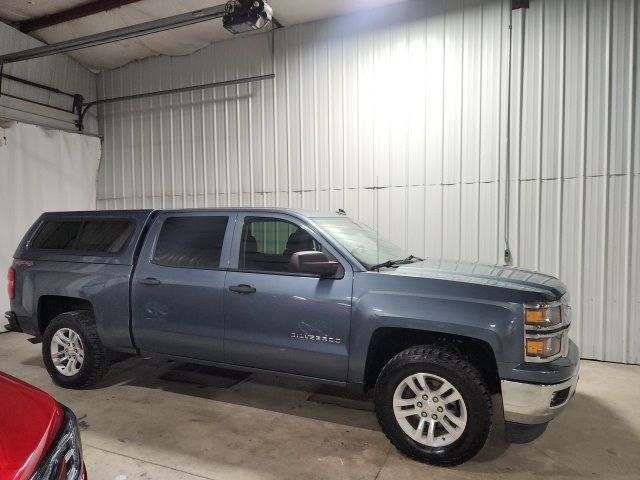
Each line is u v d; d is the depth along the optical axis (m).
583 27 4.93
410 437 2.84
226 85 7.07
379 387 2.92
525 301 2.64
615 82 4.83
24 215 6.98
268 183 6.85
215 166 7.28
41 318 4.24
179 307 3.56
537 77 5.15
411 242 5.88
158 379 4.32
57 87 7.66
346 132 6.24
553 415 2.61
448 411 2.75
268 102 6.78
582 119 4.98
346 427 3.32
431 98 5.70
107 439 3.11
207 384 4.19
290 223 3.44
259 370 3.38
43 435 1.70
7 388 1.99
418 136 5.79
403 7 5.81
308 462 2.82
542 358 2.60
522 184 5.27
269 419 3.45
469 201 5.53
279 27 6.60
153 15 6.48
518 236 5.31
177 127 7.60
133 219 4.00
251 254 3.47
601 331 4.98
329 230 3.45
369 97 6.07
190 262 3.62
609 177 4.89
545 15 5.08
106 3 6.34
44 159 7.33
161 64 7.68
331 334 3.05
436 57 5.64
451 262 3.82
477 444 2.67
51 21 6.80
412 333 2.99
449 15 5.55
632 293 4.84
